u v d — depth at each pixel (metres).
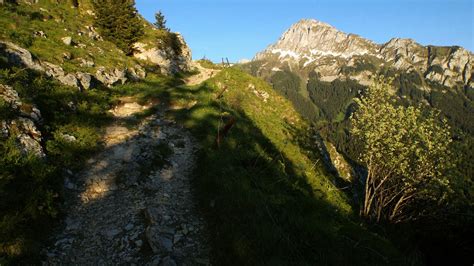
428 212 21.25
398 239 18.78
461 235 20.73
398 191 21.31
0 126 13.09
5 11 28.64
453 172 19.28
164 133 19.50
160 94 26.50
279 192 14.70
